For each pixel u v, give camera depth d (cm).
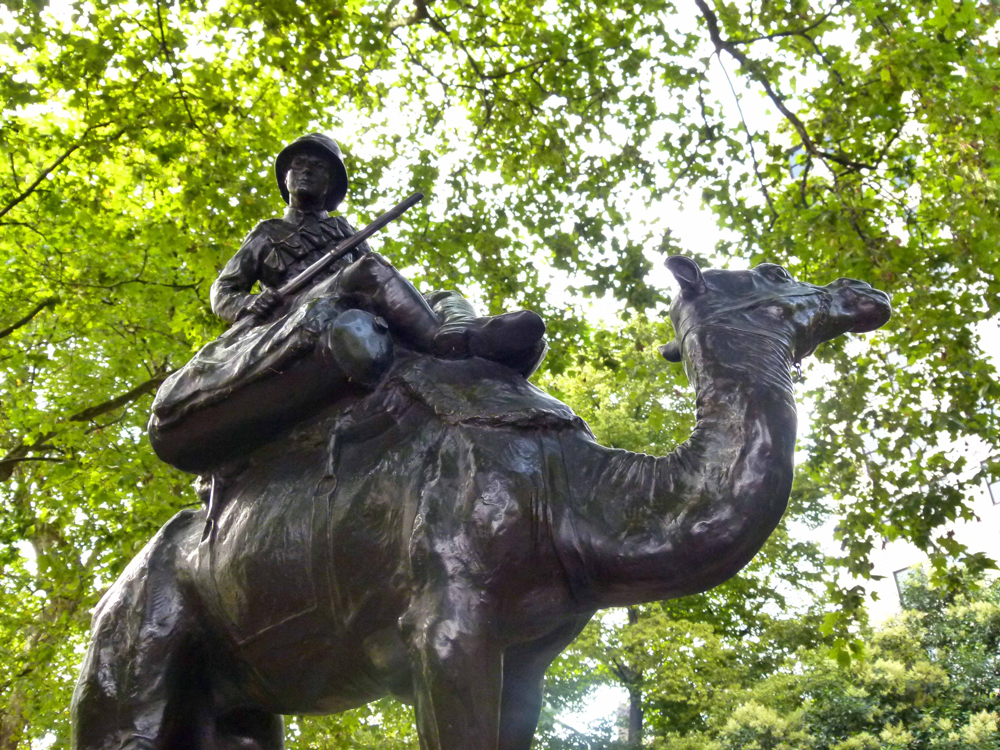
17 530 964
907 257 795
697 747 1443
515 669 215
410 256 985
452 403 212
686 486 199
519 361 229
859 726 1446
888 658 1512
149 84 802
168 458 237
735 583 1587
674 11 880
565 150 942
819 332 229
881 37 824
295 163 286
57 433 934
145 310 1010
